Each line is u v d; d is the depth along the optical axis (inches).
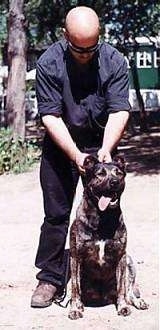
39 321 132.7
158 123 863.1
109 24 708.7
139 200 318.0
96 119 136.0
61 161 139.3
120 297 134.5
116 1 677.9
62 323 130.8
